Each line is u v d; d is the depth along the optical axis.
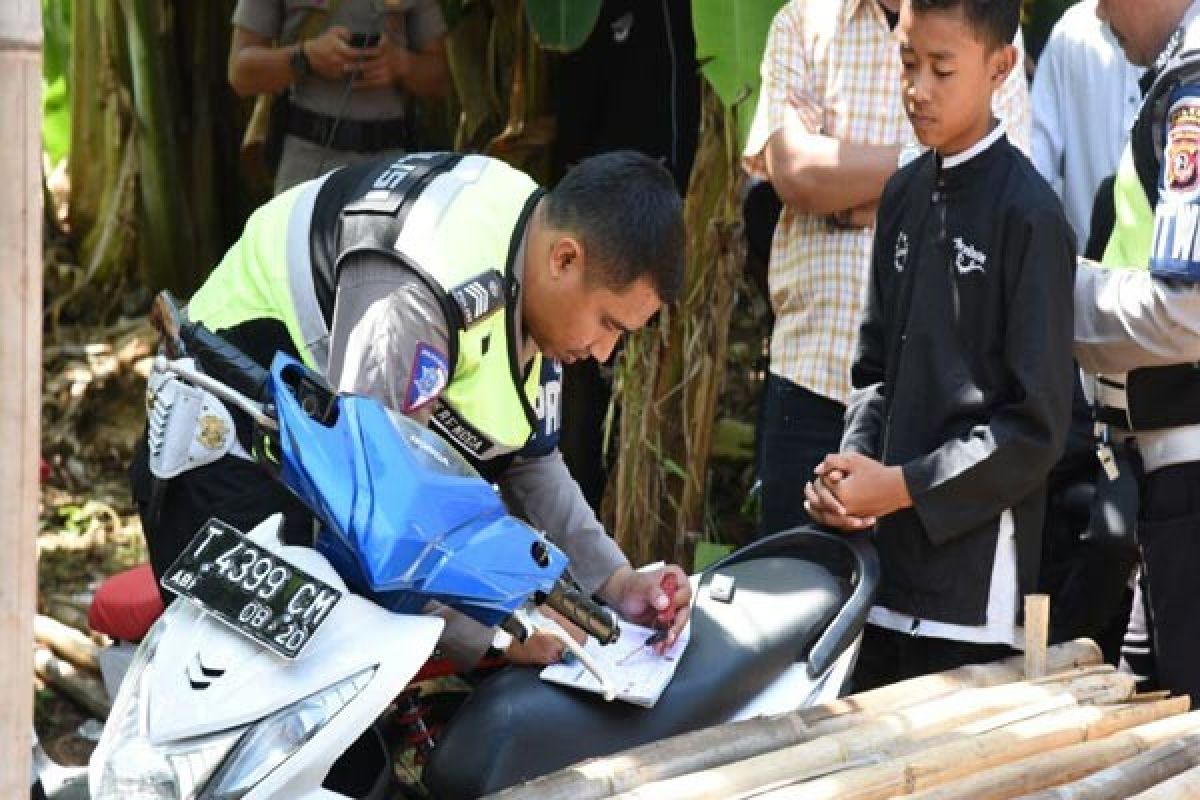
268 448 3.51
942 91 4.14
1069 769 3.60
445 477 3.37
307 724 3.16
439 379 3.54
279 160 8.05
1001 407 4.25
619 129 7.29
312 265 3.77
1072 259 4.23
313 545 3.53
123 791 3.11
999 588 4.35
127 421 9.61
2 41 2.56
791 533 4.37
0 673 2.70
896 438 4.40
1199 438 4.56
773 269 5.77
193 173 10.67
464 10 8.49
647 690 3.76
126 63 10.70
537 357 3.92
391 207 3.67
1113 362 4.47
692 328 6.71
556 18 6.77
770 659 3.97
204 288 4.03
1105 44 5.83
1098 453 4.73
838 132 5.52
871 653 4.74
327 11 7.86
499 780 3.58
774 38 5.70
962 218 4.27
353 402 3.38
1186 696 4.32
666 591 4.10
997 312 4.24
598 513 7.48
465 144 8.57
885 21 5.47
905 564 4.41
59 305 10.59
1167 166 4.22
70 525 8.51
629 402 6.79
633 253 3.61
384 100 7.89
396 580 3.26
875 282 4.61
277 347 3.80
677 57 7.15
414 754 4.53
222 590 3.23
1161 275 4.23
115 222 10.72
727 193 6.64
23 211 2.61
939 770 3.52
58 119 11.30
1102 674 4.25
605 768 3.46
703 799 3.36
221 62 10.57
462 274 3.57
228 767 3.12
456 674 4.40
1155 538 4.62
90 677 6.51
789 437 5.64
